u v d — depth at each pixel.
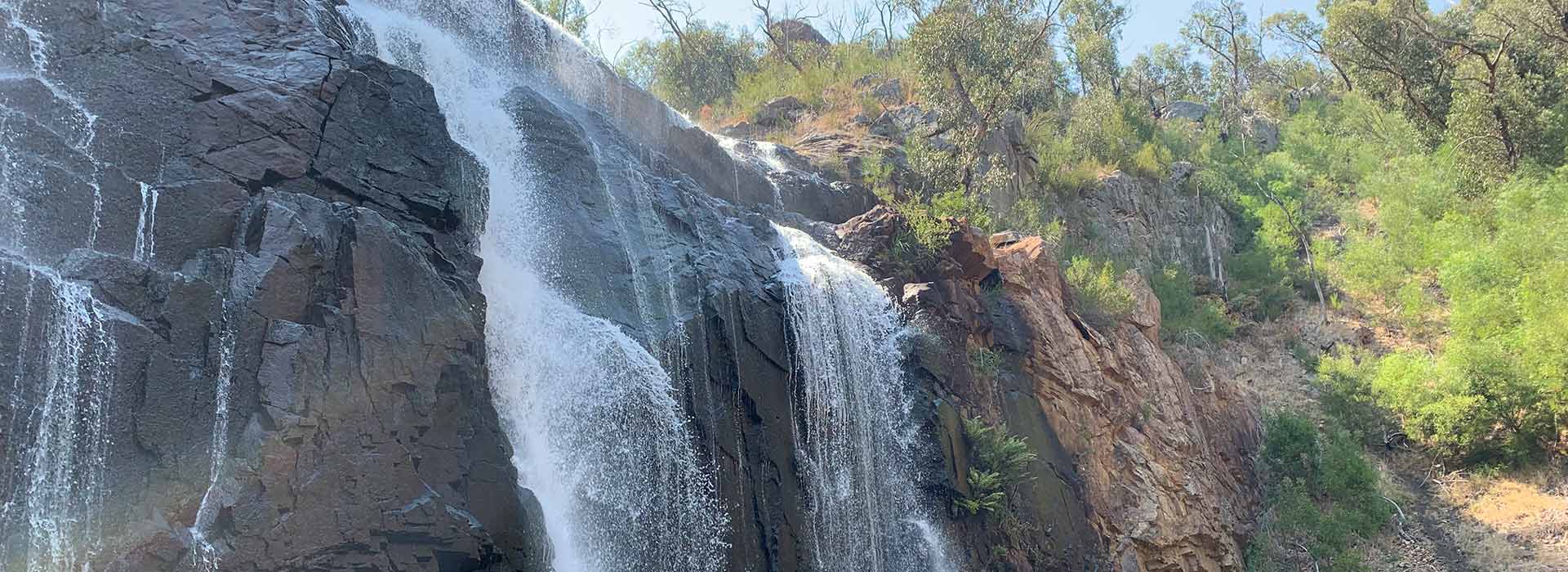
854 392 18.59
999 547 19.39
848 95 34.25
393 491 10.95
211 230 11.03
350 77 12.91
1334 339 33.56
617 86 22.03
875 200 25.61
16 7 10.97
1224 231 40.41
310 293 11.02
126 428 9.44
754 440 16.70
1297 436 27.77
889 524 18.36
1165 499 22.94
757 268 18.31
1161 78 61.25
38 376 9.04
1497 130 39.16
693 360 16.25
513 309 14.15
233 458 9.97
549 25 21.23
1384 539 25.83
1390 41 47.88
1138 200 36.94
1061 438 21.84
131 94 11.37
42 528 8.81
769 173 24.28
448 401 11.91
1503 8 46.09
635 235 16.94
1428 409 27.98
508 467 12.55
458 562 11.34
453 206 13.35
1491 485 27.05
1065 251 31.22
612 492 14.41
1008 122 33.59
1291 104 59.66
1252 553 25.22
